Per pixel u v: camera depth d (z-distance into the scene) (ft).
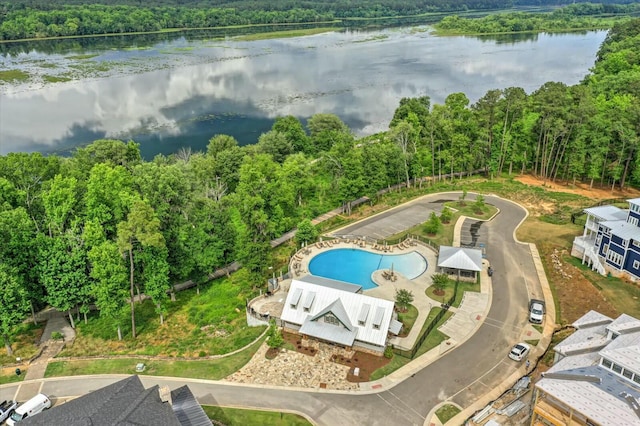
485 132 378.12
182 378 179.22
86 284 209.87
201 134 497.87
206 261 242.78
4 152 430.20
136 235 199.62
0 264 194.70
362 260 261.85
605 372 135.74
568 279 232.73
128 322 223.30
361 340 187.52
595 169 338.13
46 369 187.21
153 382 177.58
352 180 321.73
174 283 261.24
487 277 239.50
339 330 191.42
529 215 310.45
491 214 314.76
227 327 214.48
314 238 283.18
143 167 256.52
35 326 218.59
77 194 233.14
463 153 374.02
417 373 174.91
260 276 235.81
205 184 347.97
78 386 177.17
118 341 208.33
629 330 148.46
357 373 175.32
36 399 162.30
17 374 183.73
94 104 580.30
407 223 308.60
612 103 387.14
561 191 346.33
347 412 158.40
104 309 199.21
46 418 126.62
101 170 228.22
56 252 205.36
